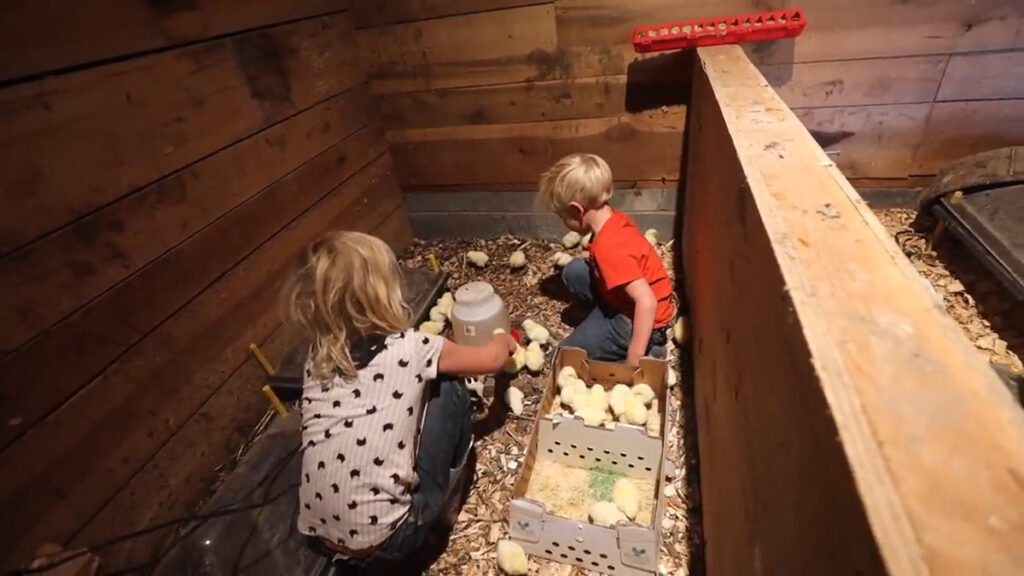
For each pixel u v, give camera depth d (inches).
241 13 53.7
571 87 72.6
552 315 69.9
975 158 56.5
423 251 88.4
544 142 78.6
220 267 51.7
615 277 52.2
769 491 20.5
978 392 13.1
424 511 38.9
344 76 72.4
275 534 40.8
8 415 33.8
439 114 80.0
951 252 60.4
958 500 10.9
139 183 43.1
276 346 59.4
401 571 43.3
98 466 39.4
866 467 11.7
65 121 37.3
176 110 46.4
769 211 22.1
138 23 42.7
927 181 68.1
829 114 66.2
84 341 38.6
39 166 35.8
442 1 69.8
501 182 84.5
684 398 54.9
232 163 53.0
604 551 39.6
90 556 36.1
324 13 67.7
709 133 46.2
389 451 34.7
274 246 59.6
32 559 34.6
